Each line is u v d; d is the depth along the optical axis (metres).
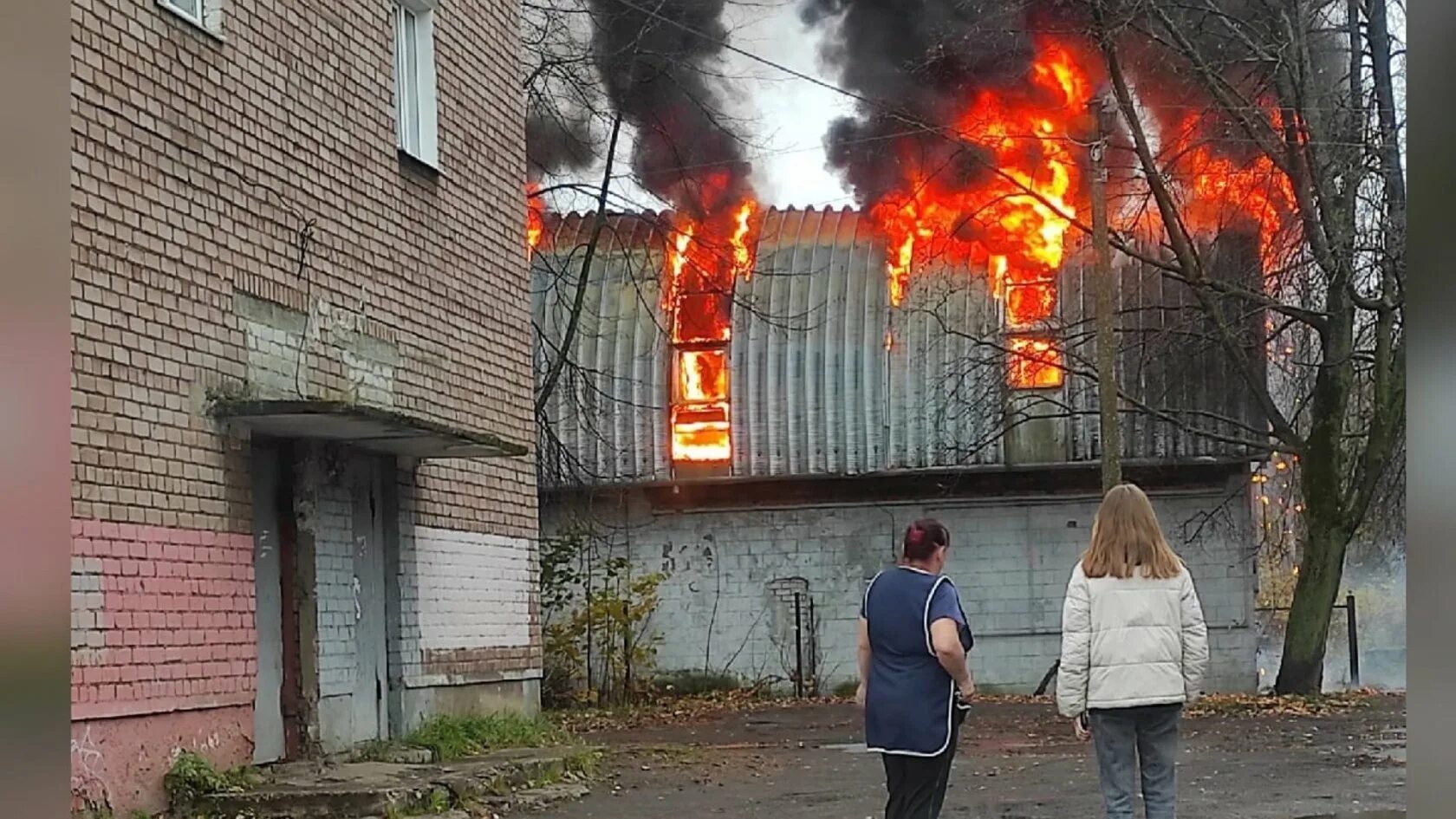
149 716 8.96
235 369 10.27
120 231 8.95
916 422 26.38
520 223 16.17
